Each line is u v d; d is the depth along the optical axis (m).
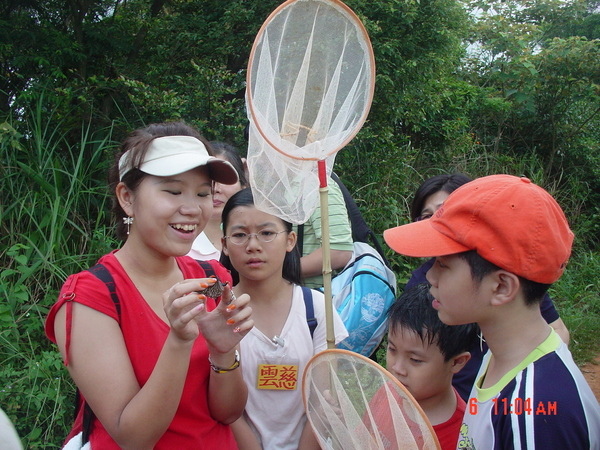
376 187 6.09
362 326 2.75
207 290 1.72
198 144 1.79
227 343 1.71
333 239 2.95
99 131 4.98
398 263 5.58
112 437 1.59
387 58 5.71
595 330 6.16
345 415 1.65
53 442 3.23
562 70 8.84
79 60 5.34
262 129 1.75
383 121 6.18
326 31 1.79
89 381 1.58
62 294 1.64
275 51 1.77
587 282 7.43
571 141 9.51
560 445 1.33
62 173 4.65
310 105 1.81
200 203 1.75
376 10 5.49
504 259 1.43
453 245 1.50
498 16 8.82
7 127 4.24
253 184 1.86
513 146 9.65
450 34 6.06
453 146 8.29
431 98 6.94
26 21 5.21
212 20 5.81
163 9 6.26
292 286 2.42
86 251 4.37
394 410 1.56
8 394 3.26
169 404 1.53
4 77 5.14
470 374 2.43
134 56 5.79
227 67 5.78
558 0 9.84
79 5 5.44
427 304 2.02
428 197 2.69
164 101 4.87
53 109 4.77
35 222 4.11
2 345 3.54
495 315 1.51
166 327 1.72
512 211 1.43
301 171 1.86
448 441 2.02
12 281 4.03
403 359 2.03
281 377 2.22
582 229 8.48
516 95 8.89
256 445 2.16
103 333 1.61
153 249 1.75
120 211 1.87
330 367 1.68
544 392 1.38
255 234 2.26
